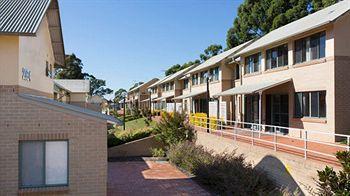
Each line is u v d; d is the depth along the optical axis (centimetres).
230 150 1967
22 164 1106
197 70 4050
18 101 1103
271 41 2248
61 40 1798
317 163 1175
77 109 1199
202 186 1634
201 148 2209
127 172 1988
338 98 1797
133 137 2678
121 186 1642
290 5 4588
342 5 2192
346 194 820
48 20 1652
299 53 2119
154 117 5478
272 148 1583
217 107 3259
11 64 1128
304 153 1320
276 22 4384
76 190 1119
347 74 1814
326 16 2002
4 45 1129
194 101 4388
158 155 2530
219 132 2375
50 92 1850
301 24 2319
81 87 4503
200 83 4166
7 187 1084
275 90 2369
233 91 2627
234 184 1404
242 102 2981
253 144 1739
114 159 2455
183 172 1978
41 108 1111
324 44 1888
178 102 5269
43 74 1611
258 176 1416
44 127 1109
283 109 2323
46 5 1399
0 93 1103
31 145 1111
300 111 2098
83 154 1127
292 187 1314
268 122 2536
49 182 1114
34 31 1102
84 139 1127
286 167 1366
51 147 1119
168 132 2589
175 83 5341
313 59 1980
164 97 6156
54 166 1118
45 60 1659
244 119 2936
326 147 1614
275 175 1453
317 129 1925
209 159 1856
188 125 2617
